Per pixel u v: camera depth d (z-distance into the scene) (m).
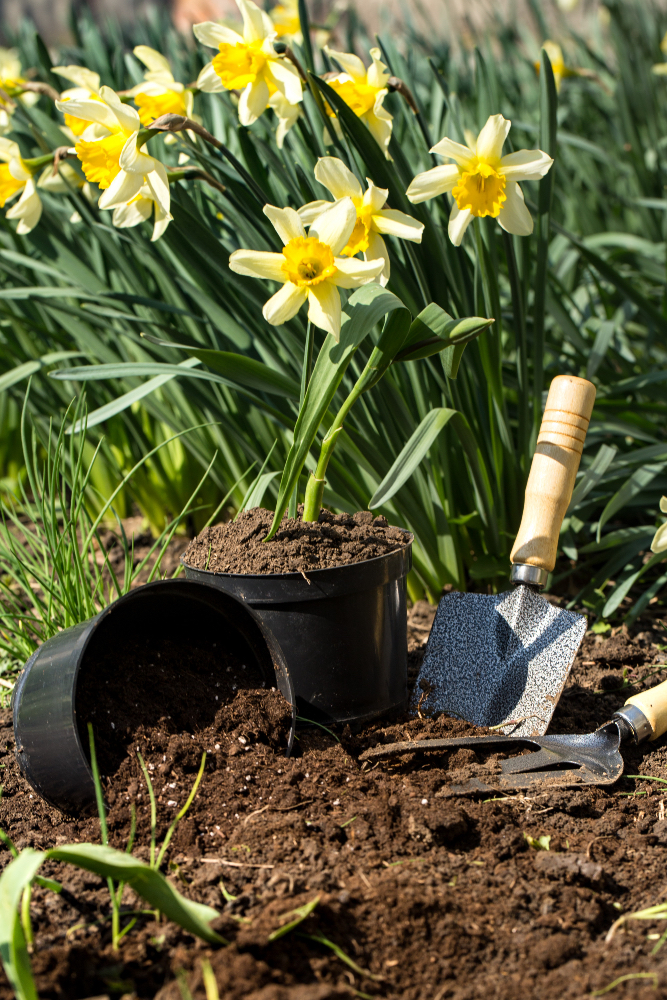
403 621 1.73
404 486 1.84
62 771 1.61
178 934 1.53
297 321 1.83
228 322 1.88
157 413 1.99
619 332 2.13
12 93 1.90
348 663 1.69
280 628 1.68
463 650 1.75
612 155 2.77
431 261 1.80
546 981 1.52
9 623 1.82
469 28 3.23
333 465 1.86
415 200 1.71
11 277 1.97
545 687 1.71
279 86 1.75
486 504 1.86
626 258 2.35
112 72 2.08
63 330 2.06
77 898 1.57
